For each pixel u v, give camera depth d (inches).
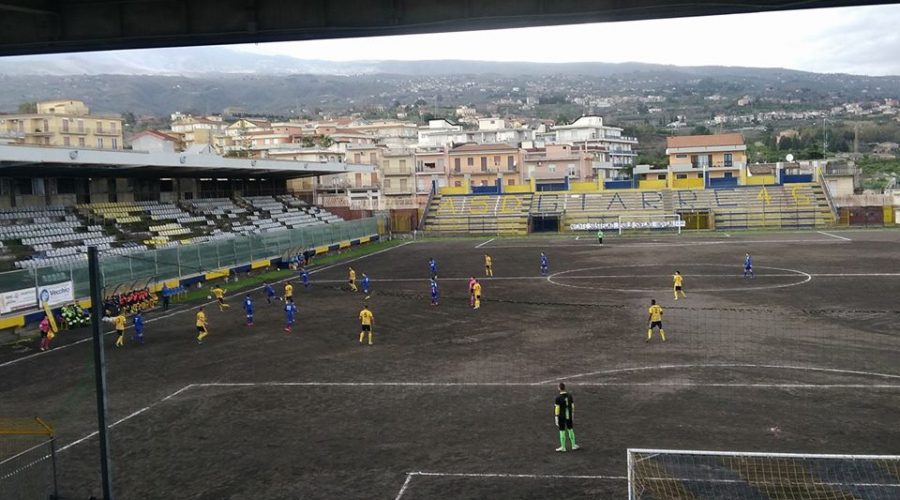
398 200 4357.8
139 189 2755.9
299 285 2134.6
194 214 2802.7
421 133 6727.4
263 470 725.3
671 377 1003.9
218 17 993.5
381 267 2524.6
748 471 660.1
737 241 3046.3
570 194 4055.1
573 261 2513.5
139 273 1905.8
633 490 598.2
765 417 820.0
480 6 959.0
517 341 1273.4
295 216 3356.3
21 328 1528.1
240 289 2095.2
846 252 2522.1
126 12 1006.4
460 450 756.6
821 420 803.4
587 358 1128.2
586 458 717.9
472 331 1379.2
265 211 3213.6
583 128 6604.3
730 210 3752.5
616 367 1067.3
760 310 1493.6
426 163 4852.4
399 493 655.8
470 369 1087.6
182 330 1512.1
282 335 1414.9
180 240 2497.5
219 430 856.3
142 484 701.3
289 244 2731.3
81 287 1721.2
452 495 645.9
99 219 2383.1
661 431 785.6
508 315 1533.0
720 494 609.9
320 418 884.0
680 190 3954.2
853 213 3656.5
